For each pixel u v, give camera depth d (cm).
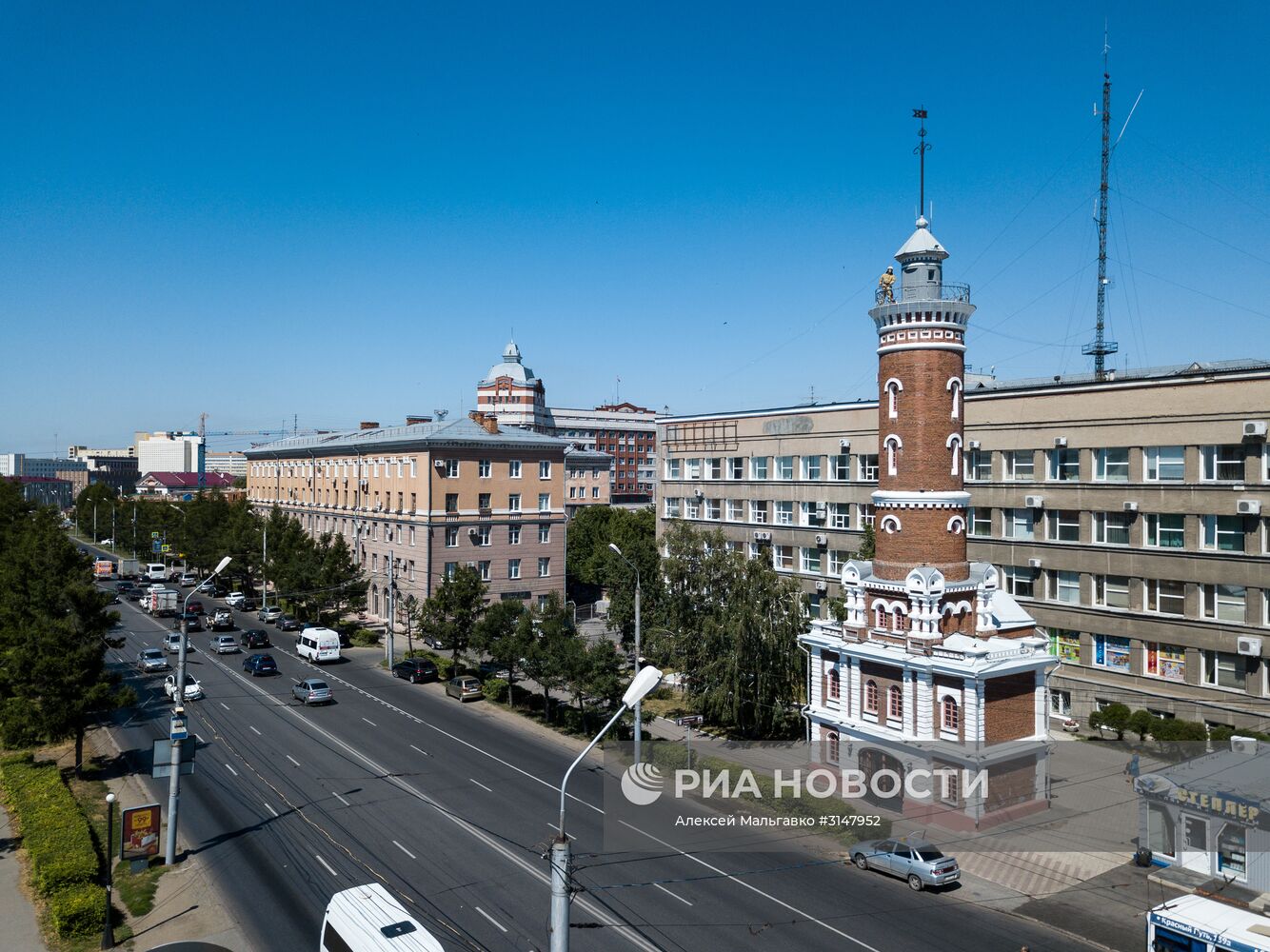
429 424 8975
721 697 4162
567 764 4072
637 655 4403
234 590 9381
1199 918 2198
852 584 3894
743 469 6931
